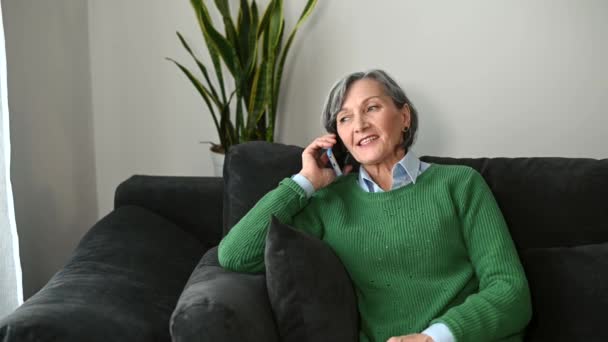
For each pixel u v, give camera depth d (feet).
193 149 8.58
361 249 4.67
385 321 4.50
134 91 8.41
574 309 4.50
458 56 8.02
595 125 8.06
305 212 4.95
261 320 3.88
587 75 7.93
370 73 5.04
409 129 5.18
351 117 4.92
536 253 4.90
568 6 7.77
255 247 4.53
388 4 7.96
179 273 5.18
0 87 5.10
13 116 6.40
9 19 6.34
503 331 4.15
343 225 4.79
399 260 4.58
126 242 5.24
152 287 4.66
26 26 6.66
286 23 8.13
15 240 5.30
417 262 4.57
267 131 7.74
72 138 7.78
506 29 7.90
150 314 4.27
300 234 4.18
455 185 4.78
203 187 6.37
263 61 7.48
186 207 6.29
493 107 8.14
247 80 7.64
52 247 7.27
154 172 8.64
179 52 8.30
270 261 4.01
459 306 4.16
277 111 8.42
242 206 5.29
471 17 7.90
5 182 5.10
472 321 4.04
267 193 5.08
